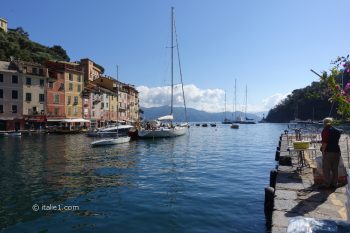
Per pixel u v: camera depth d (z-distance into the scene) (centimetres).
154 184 1523
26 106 6256
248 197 1253
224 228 912
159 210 1089
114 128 5322
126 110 10038
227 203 1166
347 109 648
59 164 2242
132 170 1964
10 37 9762
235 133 7594
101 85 9219
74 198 1262
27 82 6284
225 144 4166
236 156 2761
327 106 11381
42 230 916
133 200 1223
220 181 1583
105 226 940
